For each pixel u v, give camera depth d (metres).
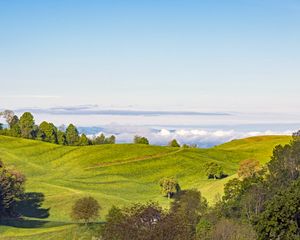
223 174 169.75
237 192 92.25
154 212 38.19
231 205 85.25
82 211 101.88
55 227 104.44
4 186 121.56
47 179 170.62
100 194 144.88
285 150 98.31
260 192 84.56
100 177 176.12
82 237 92.94
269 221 58.16
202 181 164.00
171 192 149.50
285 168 95.00
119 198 142.50
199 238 46.22
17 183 132.75
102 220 113.31
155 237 36.38
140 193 157.25
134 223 37.53
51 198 137.00
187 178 169.88
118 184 166.50
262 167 112.06
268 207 59.50
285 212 58.09
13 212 124.00
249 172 114.94
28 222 114.62
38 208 130.00
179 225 37.72
